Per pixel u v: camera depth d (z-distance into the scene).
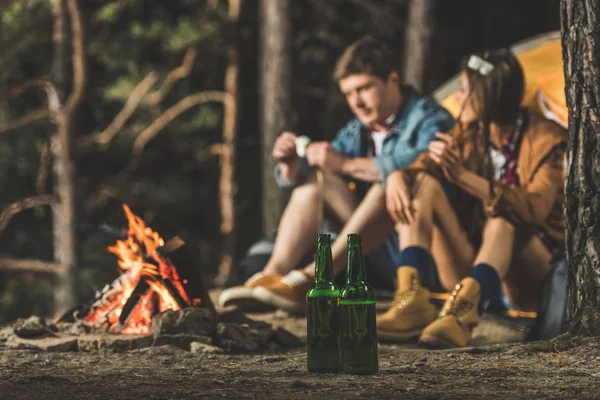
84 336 4.94
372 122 6.53
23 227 17.17
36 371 4.17
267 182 12.70
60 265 14.52
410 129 6.40
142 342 4.85
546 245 5.81
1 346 4.91
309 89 17.03
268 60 12.84
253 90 17.80
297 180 6.61
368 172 6.18
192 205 17.67
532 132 5.68
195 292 5.20
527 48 7.65
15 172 17.14
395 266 6.68
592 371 3.86
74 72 15.63
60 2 14.58
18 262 14.72
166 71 16.44
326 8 17.11
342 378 3.77
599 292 4.51
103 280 15.63
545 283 5.43
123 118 16.08
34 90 17.06
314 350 3.92
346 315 3.86
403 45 17.16
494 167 5.67
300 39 17.02
